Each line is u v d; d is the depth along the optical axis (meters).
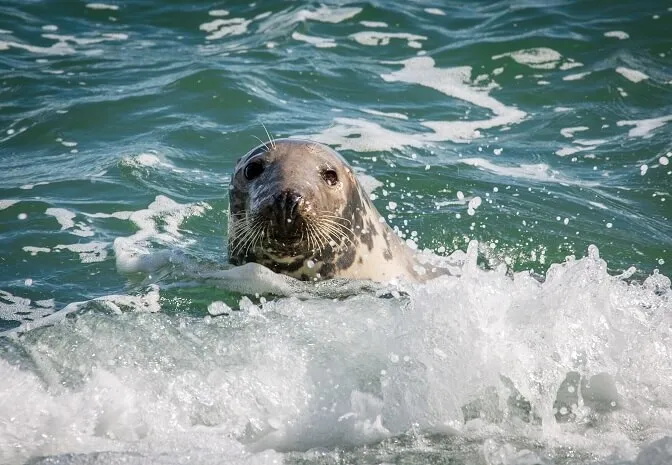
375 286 18.62
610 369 14.81
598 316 15.42
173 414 13.49
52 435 12.91
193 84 30.05
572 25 34.38
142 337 14.92
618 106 29.36
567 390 14.52
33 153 26.00
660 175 25.00
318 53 33.03
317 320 15.73
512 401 14.34
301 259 18.02
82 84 30.41
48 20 35.91
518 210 22.94
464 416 14.05
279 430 13.57
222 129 27.28
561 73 31.38
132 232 21.41
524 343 14.83
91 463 12.21
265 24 35.81
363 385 14.29
